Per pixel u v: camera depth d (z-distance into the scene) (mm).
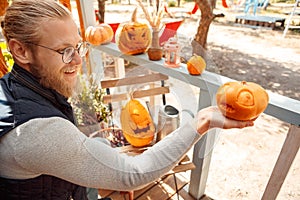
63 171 480
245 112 508
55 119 480
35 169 478
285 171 924
